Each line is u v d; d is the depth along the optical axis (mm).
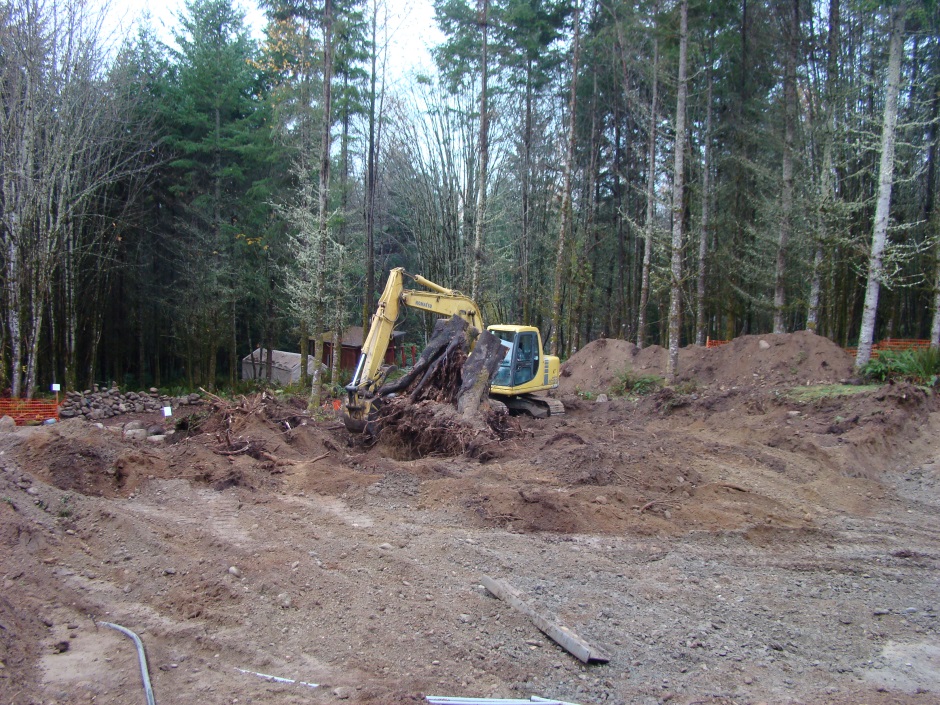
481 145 22609
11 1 18578
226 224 27266
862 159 21109
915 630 6094
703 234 22641
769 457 11727
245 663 5047
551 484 9742
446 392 13367
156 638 5367
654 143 22766
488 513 8547
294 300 25156
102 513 7758
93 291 25391
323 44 19375
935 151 21875
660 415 16750
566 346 34750
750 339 19312
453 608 6043
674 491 9766
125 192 27234
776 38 20547
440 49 28359
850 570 7520
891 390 13688
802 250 20859
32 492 7973
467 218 29094
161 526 7770
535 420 16047
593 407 18281
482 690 4789
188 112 27594
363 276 31234
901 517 9508
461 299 14523
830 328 22172
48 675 4754
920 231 21984
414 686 4742
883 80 19797
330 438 11789
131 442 10977
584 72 30984
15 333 19359
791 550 8109
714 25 22266
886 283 16344
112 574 6523
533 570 7008
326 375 29484
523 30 28125
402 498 9219
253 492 9266
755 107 23156
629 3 19938
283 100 24750
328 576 6504
